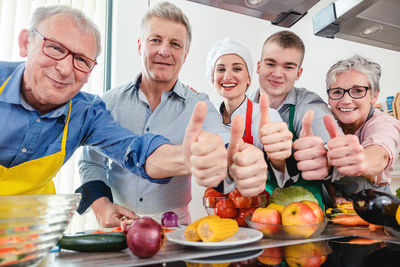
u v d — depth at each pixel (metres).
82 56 0.73
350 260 0.43
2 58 1.83
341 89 1.24
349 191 1.07
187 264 0.43
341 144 0.68
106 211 0.86
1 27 1.85
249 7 1.10
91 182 1.02
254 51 2.51
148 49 1.09
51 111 0.81
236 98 1.47
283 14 1.14
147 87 1.21
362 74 1.21
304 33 2.58
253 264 0.42
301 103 1.33
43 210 0.37
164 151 0.70
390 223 0.58
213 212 0.80
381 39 1.32
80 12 0.74
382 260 0.43
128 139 0.83
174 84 1.21
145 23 1.10
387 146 0.95
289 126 1.33
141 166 0.75
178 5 2.32
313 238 0.60
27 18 1.92
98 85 2.16
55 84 0.72
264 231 0.61
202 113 0.50
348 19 1.11
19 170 0.80
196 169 0.51
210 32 2.39
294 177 0.96
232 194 0.77
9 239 0.34
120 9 2.20
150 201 1.11
